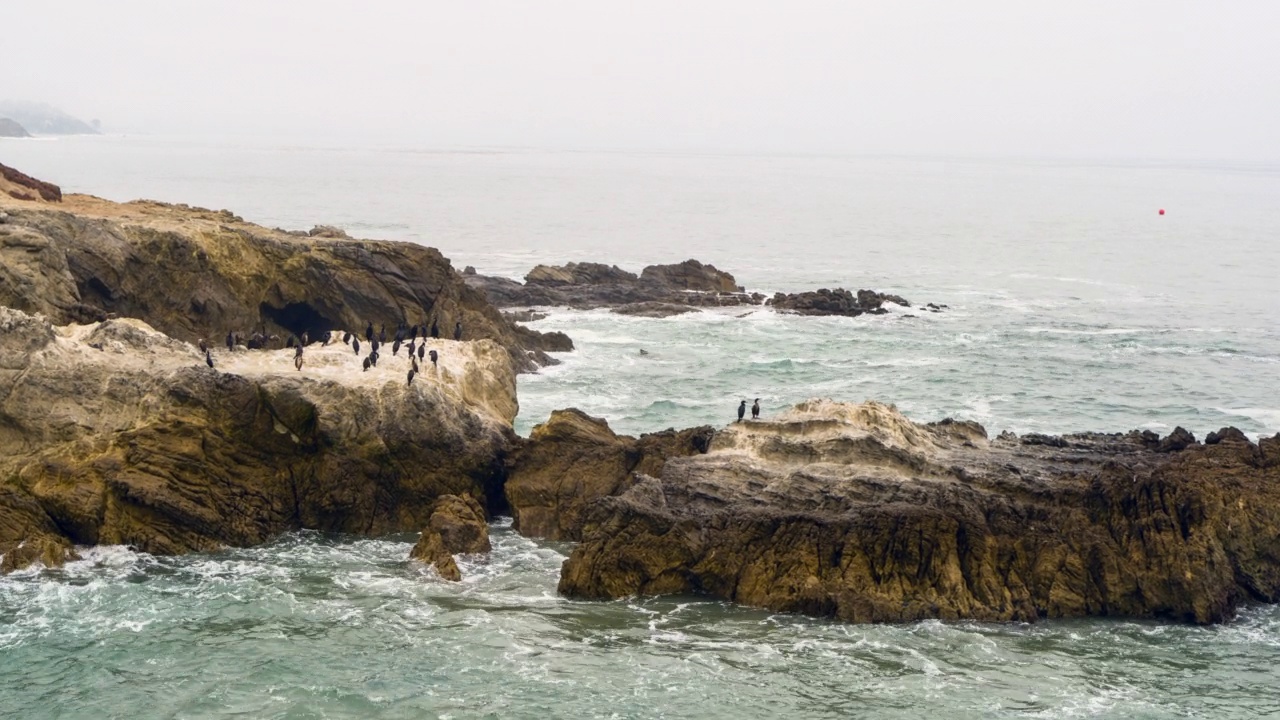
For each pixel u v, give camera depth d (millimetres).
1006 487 50031
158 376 52312
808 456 51906
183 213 91625
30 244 62000
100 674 40469
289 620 44656
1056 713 39281
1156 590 46688
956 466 51000
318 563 50000
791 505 49562
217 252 75562
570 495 54781
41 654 41656
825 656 42750
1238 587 48438
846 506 48906
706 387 84188
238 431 52562
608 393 80938
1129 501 48969
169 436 51250
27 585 46469
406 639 43469
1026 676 41688
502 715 38500
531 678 40844
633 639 43875
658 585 47938
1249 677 42062
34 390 51219
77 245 69375
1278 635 45469
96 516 49281
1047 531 48062
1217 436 58625
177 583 47406
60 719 37906
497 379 64938
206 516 50906
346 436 53438
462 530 51531
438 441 54625
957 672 41844
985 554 46688
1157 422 77625
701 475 51969
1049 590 46688
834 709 39250
